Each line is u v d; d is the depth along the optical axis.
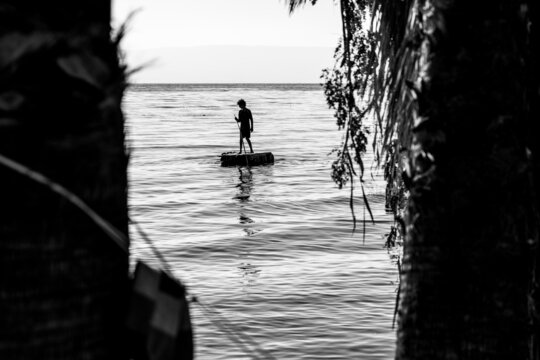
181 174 30.80
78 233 1.83
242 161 32.97
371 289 12.88
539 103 3.08
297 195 25.03
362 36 4.61
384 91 3.77
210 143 44.72
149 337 1.99
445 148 2.70
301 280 13.60
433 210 2.72
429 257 2.73
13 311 1.76
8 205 1.75
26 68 1.75
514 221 2.69
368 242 17.39
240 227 19.62
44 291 1.78
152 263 15.05
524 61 2.81
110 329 1.93
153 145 43.44
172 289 2.17
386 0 3.83
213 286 13.15
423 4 2.84
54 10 1.77
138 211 22.08
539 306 2.86
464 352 2.68
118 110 1.93
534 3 3.08
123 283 2.00
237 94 190.12
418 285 2.75
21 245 1.76
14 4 1.74
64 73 1.78
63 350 1.81
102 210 1.88
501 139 2.68
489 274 2.68
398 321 2.87
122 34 1.94
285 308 11.65
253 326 10.68
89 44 1.83
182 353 2.20
